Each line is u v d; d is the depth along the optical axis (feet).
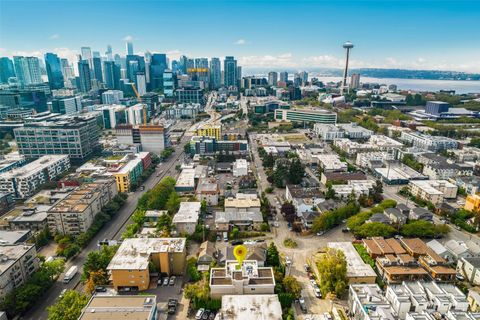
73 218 607.78
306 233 630.33
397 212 653.71
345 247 545.44
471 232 632.38
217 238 615.98
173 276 505.66
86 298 418.10
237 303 399.24
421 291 424.05
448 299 406.82
